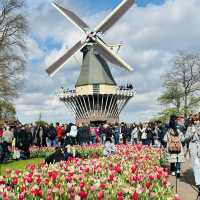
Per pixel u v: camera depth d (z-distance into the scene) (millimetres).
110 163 14453
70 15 68250
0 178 10180
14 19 51906
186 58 81875
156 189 9672
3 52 51094
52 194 8859
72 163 14070
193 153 15664
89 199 8586
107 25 67875
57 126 34469
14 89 50688
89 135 35656
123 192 8938
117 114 69688
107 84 67938
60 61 64250
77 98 68125
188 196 13992
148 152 21203
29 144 29938
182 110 80875
